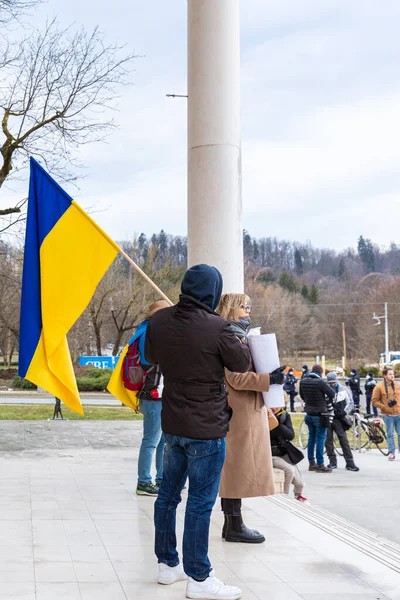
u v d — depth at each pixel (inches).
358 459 674.2
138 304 1941.4
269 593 176.4
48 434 630.5
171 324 172.6
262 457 223.3
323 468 583.2
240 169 328.5
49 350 253.1
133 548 215.9
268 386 214.7
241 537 226.4
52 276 254.5
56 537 229.1
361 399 1678.2
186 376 170.6
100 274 252.4
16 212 733.3
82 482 341.7
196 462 170.9
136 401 315.3
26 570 191.8
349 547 223.0
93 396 1585.9
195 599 169.8
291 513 276.8
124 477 358.6
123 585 179.8
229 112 324.2
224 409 173.9
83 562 200.2
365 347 3757.4
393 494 471.5
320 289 4586.6
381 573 194.4
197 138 325.4
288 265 5521.7
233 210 324.2
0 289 1569.9
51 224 255.9
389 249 5792.3
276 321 3725.4
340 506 428.1
